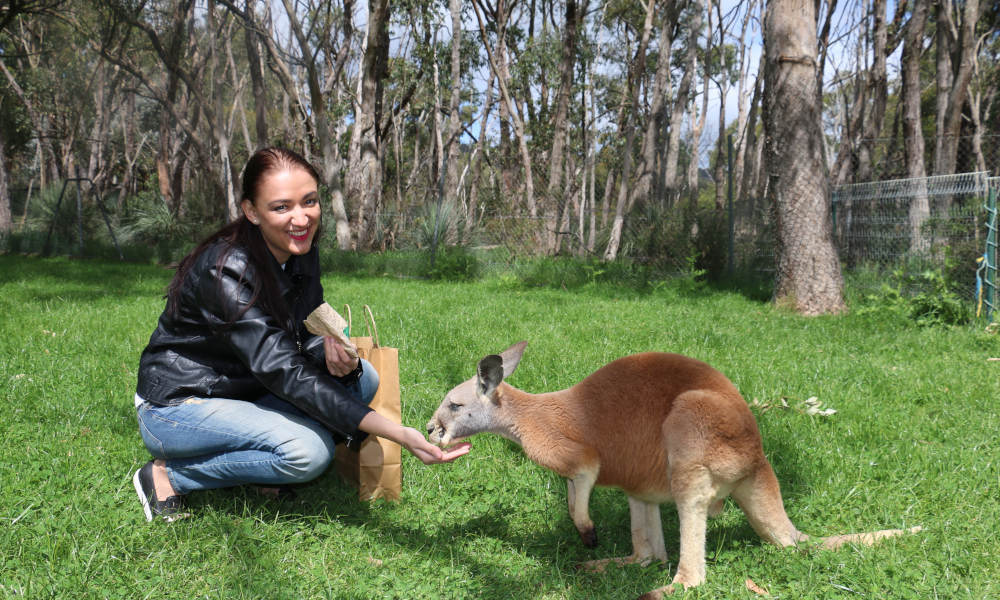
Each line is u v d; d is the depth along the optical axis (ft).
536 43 104.99
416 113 136.15
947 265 31.04
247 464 9.86
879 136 73.20
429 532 10.49
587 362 19.72
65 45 100.89
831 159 123.65
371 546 9.83
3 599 7.96
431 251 51.16
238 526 9.98
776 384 17.58
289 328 10.19
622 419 9.05
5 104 103.14
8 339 21.43
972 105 75.51
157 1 70.13
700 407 8.39
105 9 70.03
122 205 73.92
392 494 11.43
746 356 20.90
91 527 9.70
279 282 10.08
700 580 8.50
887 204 37.22
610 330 24.89
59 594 8.19
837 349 22.49
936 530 9.90
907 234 35.55
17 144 107.34
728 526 10.66
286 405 10.82
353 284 42.32
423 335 23.06
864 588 8.49
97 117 114.62
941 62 63.46
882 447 13.52
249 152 88.69
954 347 22.53
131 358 19.40
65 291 34.91
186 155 94.38
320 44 84.53
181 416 9.84
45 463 11.89
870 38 83.15
